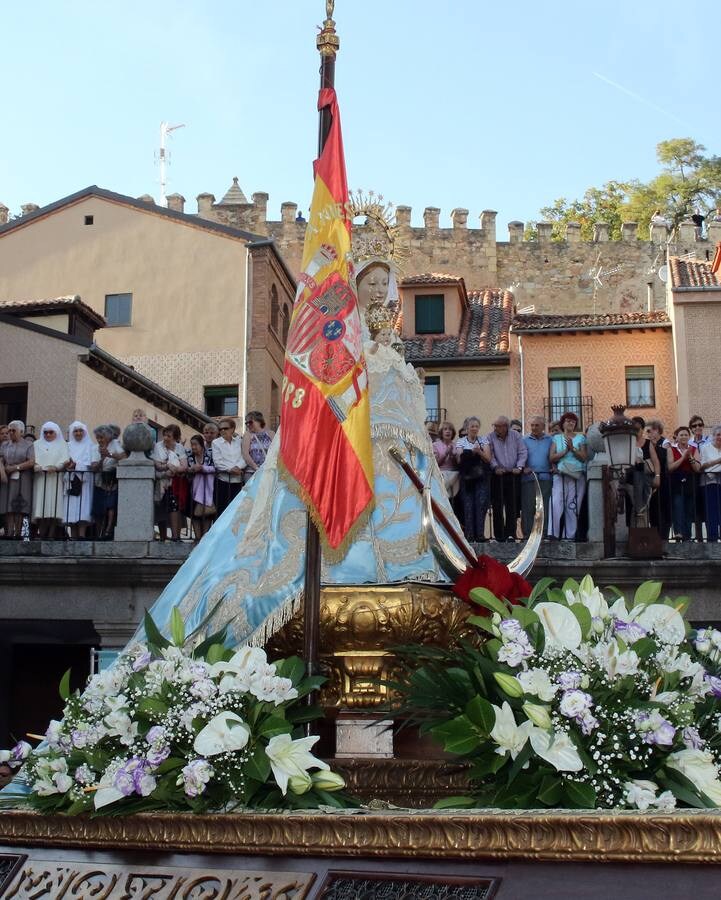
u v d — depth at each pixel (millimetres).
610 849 3607
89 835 4422
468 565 5797
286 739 4555
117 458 15359
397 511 6238
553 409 32281
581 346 32594
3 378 22766
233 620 5770
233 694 4652
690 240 51375
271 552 5910
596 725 4285
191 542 14789
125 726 4684
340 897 3855
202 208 52188
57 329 24766
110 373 23812
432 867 3822
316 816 4027
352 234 6793
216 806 4355
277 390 32375
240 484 14812
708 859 3504
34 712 17734
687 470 14430
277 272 32719
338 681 5672
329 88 6312
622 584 14117
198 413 27297
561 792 4262
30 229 32938
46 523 15188
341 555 5602
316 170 6230
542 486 14461
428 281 33562
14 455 15406
